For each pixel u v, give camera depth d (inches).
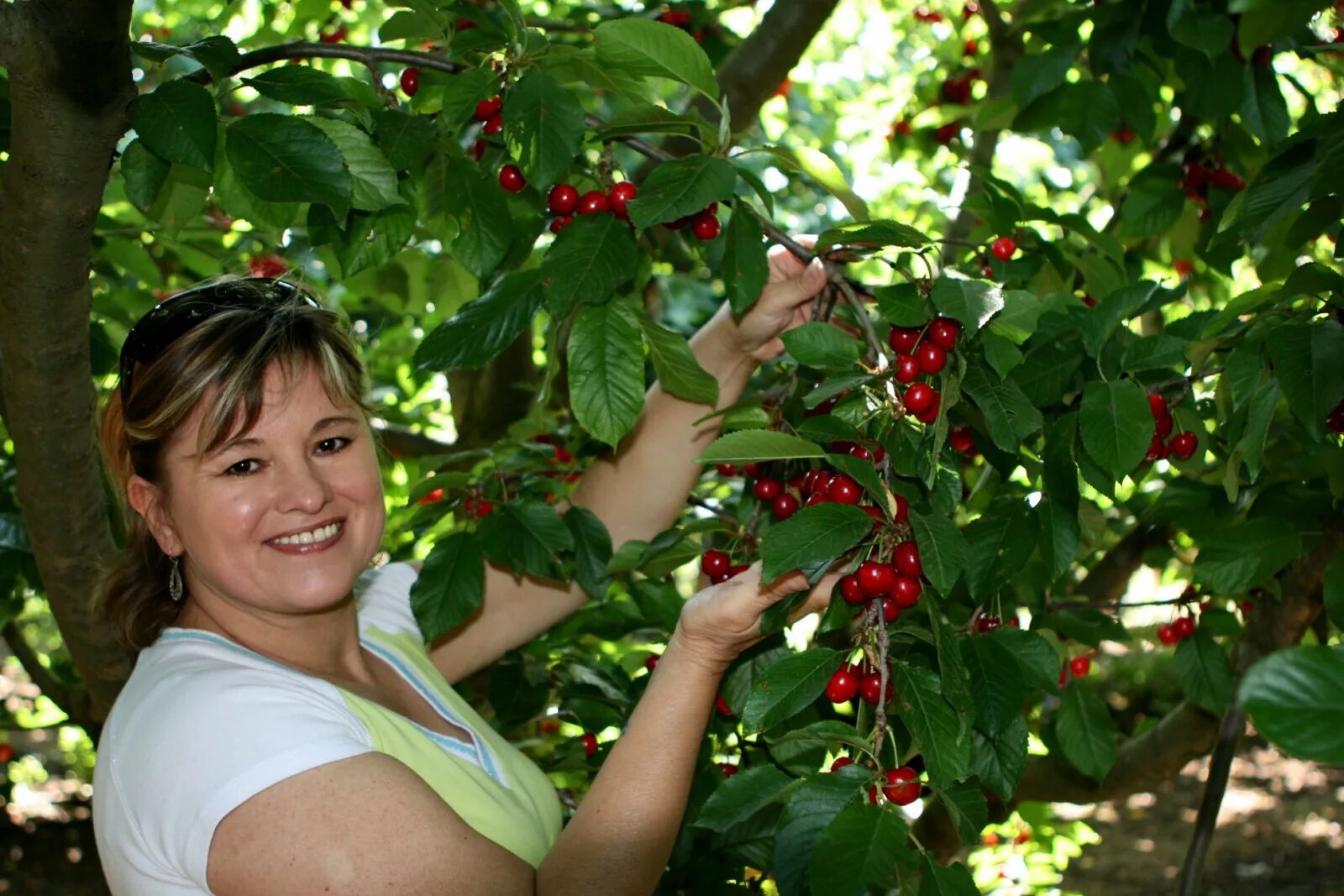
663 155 69.3
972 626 66.5
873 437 58.7
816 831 48.4
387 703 62.5
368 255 70.1
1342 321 60.6
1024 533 66.7
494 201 68.3
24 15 53.0
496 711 88.1
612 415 63.2
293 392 56.0
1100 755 83.3
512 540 70.9
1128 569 103.8
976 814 50.5
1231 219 64.7
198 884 49.4
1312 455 76.4
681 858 78.4
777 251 74.2
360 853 47.9
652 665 84.1
